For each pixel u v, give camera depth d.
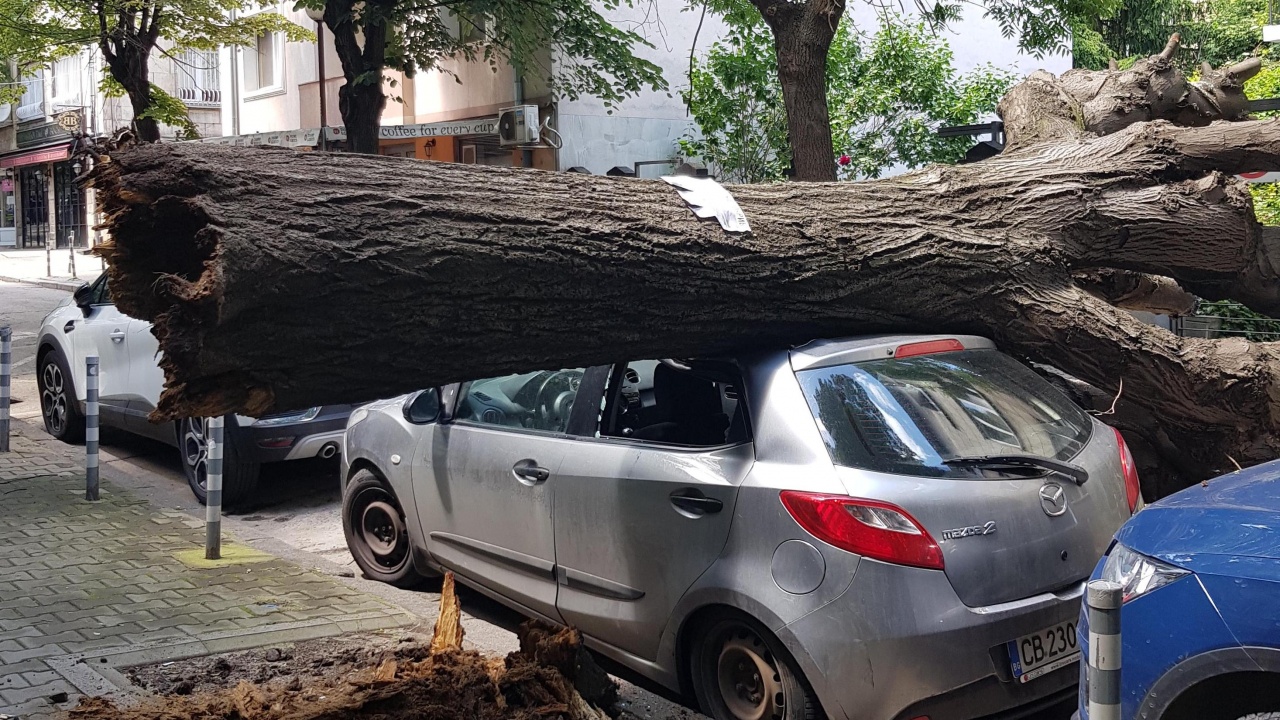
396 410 5.74
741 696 3.99
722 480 3.96
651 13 17.02
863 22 18.44
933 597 3.52
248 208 3.39
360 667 4.38
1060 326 5.25
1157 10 24.75
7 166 41.53
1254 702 2.79
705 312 4.35
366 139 13.19
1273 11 22.81
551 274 3.96
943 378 4.20
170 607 5.11
